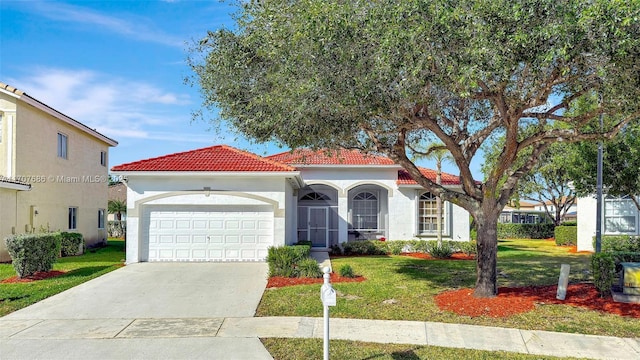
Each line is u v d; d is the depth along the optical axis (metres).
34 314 9.83
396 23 7.74
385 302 10.67
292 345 7.74
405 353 7.43
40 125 20.39
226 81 10.55
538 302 10.41
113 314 9.80
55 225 21.67
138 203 16.92
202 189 17.02
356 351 7.49
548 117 10.27
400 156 11.26
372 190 23.86
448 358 7.22
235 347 7.66
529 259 18.83
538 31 7.22
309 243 21.31
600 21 6.82
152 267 15.76
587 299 10.66
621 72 7.97
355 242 21.97
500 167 10.47
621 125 9.55
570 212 50.50
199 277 13.93
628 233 20.75
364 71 8.41
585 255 20.45
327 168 22.97
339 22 7.99
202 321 9.21
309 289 12.02
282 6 9.02
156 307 10.37
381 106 8.80
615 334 8.41
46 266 14.55
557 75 8.68
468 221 22.84
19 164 18.80
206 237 17.08
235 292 11.84
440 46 7.84
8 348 7.64
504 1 7.37
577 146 15.83
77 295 11.62
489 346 7.80
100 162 27.20
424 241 22.02
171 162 17.44
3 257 17.72
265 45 9.31
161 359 7.13
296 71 8.83
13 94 18.45
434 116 11.27
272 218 17.14
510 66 7.70
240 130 11.65
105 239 27.81
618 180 14.78
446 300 10.67
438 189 11.20
